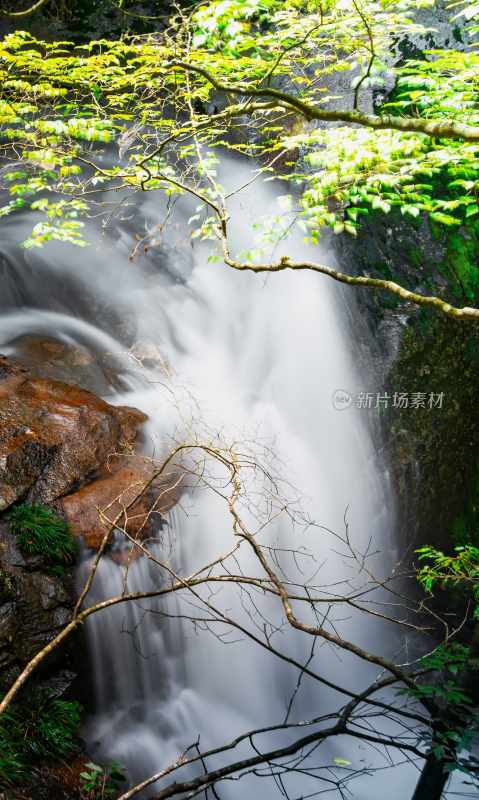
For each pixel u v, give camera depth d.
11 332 8.89
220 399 8.91
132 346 9.34
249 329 9.90
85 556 6.12
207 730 6.80
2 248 9.49
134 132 5.90
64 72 5.33
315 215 5.18
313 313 9.55
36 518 5.90
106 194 9.77
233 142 9.82
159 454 7.28
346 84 9.12
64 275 9.87
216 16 4.06
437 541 10.05
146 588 6.47
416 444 9.51
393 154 4.85
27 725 5.32
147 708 6.55
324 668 8.31
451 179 9.46
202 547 7.17
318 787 6.68
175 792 3.46
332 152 4.77
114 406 7.39
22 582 5.64
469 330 9.87
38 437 6.38
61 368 8.39
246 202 9.87
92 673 6.14
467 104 5.13
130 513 6.45
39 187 5.45
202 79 5.73
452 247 9.83
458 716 4.20
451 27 9.29
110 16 10.38
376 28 5.04
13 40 5.10
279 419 9.08
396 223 9.63
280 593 3.26
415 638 9.15
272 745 7.11
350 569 8.97
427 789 4.42
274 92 3.58
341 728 3.81
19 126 6.78
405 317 9.40
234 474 3.75
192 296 10.09
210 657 7.22
